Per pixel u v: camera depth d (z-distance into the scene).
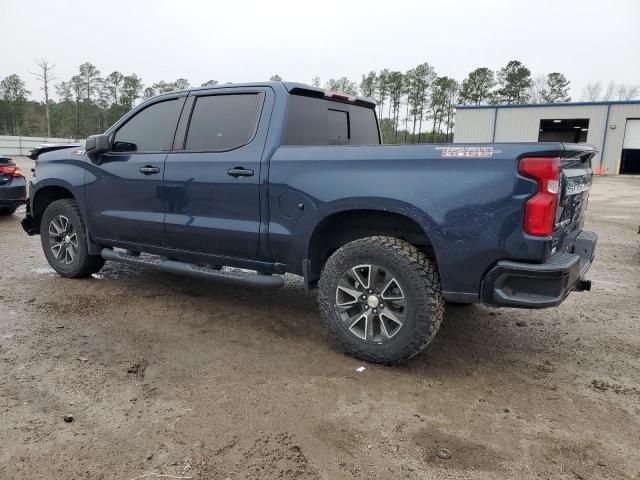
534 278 2.92
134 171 4.48
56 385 3.08
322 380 3.23
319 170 3.49
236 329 4.11
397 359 3.36
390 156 3.24
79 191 4.95
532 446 2.57
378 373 3.35
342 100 4.54
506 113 36.81
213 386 3.12
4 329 3.96
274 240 3.74
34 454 2.40
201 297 4.92
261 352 3.66
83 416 2.74
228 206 3.94
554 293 2.91
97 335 3.89
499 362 3.60
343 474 2.31
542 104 35.62
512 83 65.06
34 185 5.39
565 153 2.97
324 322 3.60
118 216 4.66
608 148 34.22
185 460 2.38
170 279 5.51
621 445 2.60
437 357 3.65
